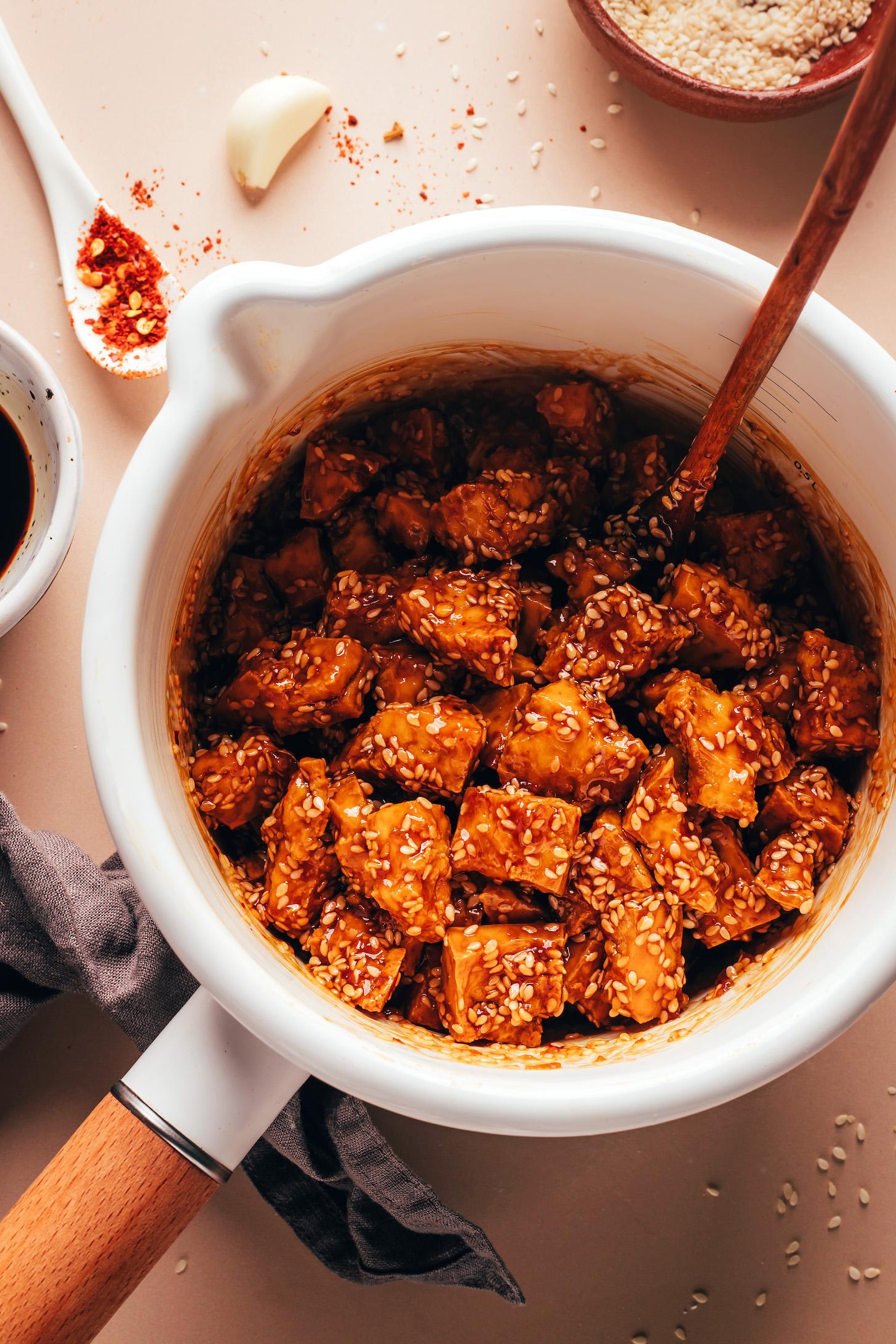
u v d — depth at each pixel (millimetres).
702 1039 311
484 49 422
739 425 350
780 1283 412
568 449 360
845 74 399
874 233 417
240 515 353
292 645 342
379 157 421
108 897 385
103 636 306
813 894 332
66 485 389
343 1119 371
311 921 336
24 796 410
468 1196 412
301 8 420
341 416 358
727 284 311
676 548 350
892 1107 411
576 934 336
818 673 339
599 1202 414
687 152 422
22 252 419
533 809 325
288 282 309
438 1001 336
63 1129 412
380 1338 415
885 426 312
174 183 421
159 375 416
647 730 347
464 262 315
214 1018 322
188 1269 415
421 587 341
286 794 334
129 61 420
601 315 332
